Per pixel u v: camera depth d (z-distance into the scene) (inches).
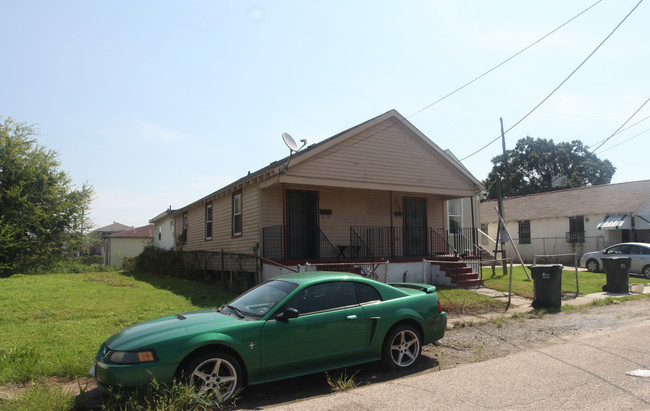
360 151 558.3
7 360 234.7
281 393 202.4
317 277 224.1
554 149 2057.1
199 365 178.9
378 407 164.2
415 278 577.0
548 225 1124.5
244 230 589.9
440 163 628.4
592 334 306.7
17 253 855.7
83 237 975.0
